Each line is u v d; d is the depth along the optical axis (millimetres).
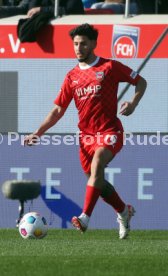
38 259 23297
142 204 36125
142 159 36031
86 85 29172
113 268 21688
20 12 46938
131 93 40281
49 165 36500
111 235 32875
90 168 29703
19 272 21031
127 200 36156
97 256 24000
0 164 36781
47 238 30953
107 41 41125
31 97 41625
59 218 36469
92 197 28359
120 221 30391
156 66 40531
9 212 36656
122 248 26203
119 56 41125
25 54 41562
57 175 36469
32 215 30688
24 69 41594
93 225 36188
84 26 29109
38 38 41438
